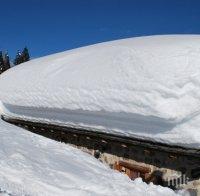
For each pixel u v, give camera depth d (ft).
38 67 45.29
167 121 22.97
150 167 25.40
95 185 18.85
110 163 28.86
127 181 21.58
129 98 25.82
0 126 30.83
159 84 23.95
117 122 27.73
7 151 21.21
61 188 17.11
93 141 30.86
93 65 33.63
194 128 22.20
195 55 24.79
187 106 22.54
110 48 35.70
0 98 48.24
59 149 26.76
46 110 37.63
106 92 28.45
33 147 25.02
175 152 23.16
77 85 32.63
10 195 14.43
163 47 27.63
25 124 43.04
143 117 24.73
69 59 41.01
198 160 22.30
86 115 31.17
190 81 23.11
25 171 18.03
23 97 42.16
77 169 21.54
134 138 26.30
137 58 27.91
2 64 162.09
